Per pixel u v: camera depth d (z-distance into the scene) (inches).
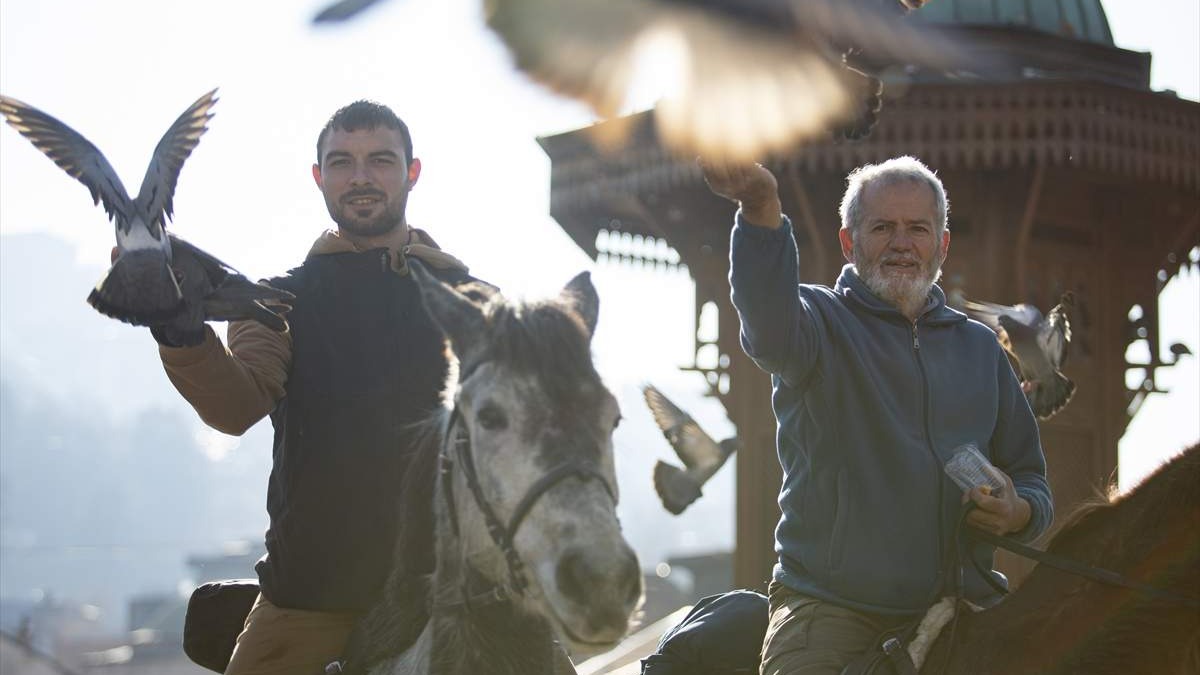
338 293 344.2
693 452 360.5
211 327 275.9
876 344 306.5
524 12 109.4
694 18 114.4
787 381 301.1
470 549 262.8
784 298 285.3
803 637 294.7
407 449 301.4
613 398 252.4
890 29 128.2
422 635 280.4
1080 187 1071.0
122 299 207.2
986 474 286.4
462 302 264.7
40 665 3176.7
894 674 279.6
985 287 1035.3
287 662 329.7
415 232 362.9
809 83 121.0
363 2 105.3
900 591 295.0
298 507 333.7
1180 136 986.7
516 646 266.5
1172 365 1088.2
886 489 298.2
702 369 1134.4
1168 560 269.7
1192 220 1071.0
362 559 331.6
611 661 1048.8
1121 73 1022.4
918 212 306.2
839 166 958.4
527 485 240.4
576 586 229.9
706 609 341.7
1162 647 268.8
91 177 210.2
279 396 319.6
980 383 312.7
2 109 208.2
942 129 948.6
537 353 249.0
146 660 3986.2
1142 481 280.2
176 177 212.1
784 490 313.4
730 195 275.1
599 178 1059.9
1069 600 273.0
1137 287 1094.4
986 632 279.3
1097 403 1077.8
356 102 352.2
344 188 348.2
